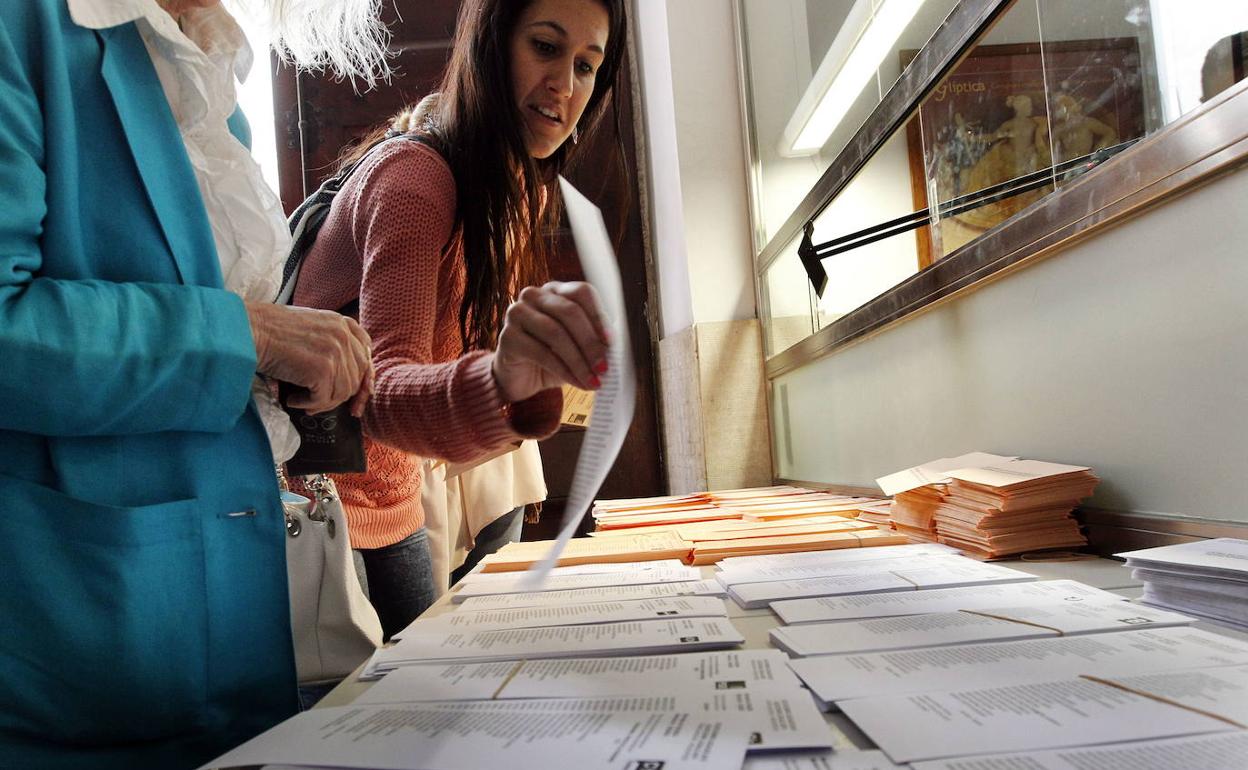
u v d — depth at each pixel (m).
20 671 0.76
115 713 0.80
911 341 2.33
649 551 1.68
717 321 3.95
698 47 4.05
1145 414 1.38
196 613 0.84
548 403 1.18
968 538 1.52
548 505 4.59
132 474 0.83
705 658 0.84
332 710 0.71
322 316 0.96
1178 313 1.29
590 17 1.48
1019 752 0.53
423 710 0.70
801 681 0.73
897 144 2.33
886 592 1.16
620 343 0.65
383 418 1.16
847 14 2.65
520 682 0.78
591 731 0.62
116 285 0.79
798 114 3.24
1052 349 1.64
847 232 2.79
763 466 3.88
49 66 0.82
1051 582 1.16
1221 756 0.51
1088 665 0.72
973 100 1.87
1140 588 1.14
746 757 0.56
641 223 4.91
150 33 0.95
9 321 0.70
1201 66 1.19
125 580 0.79
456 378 1.09
